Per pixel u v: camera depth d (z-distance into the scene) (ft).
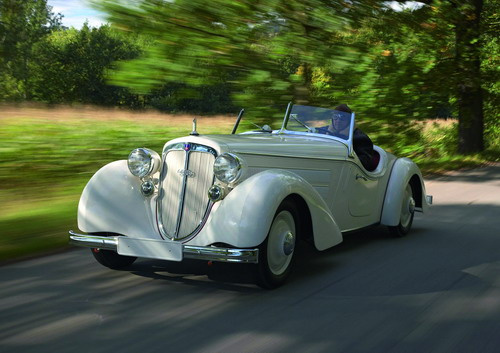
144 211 13.78
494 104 57.16
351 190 17.01
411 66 37.99
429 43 40.37
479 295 12.73
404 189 19.22
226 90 30.53
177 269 14.75
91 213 13.71
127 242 12.89
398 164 19.65
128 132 43.01
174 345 9.53
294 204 13.71
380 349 9.51
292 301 12.21
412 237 19.54
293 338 9.96
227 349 9.39
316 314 11.33
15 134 38.04
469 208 25.52
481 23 48.14
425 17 37.29
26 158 30.35
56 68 146.20
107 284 13.28
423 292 12.96
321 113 17.87
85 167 30.01
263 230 12.26
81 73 146.20
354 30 32.71
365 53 33.53
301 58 30.71
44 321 10.66
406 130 39.83
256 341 9.78
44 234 17.70
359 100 35.96
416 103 40.96
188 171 13.46
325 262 15.90
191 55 28.27
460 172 41.98
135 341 9.70
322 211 14.16
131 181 14.15
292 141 15.47
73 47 148.97
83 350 9.25
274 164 14.46
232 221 12.36
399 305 11.96
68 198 23.29
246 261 12.02
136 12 26.99
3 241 16.61
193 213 13.30
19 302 11.80
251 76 29.19
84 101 146.92
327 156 15.89
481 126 55.77
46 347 9.36
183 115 69.97
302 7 30.07
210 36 28.73
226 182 12.86
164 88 28.76
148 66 27.35
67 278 13.70
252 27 29.94
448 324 10.77
